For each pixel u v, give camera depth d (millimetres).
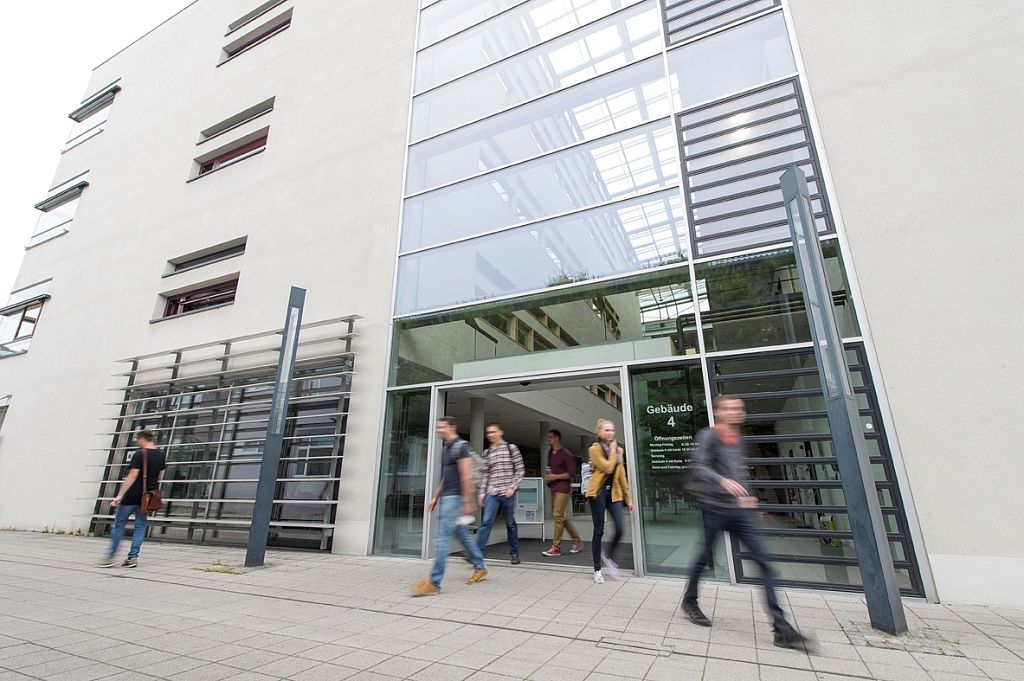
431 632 3766
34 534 10992
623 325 6625
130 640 3609
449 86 9758
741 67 6941
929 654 3176
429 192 9156
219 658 3236
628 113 7633
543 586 5277
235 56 14094
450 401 8500
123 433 11141
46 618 4207
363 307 8984
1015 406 4539
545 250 7664
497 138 8789
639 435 6133
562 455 7887
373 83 10836
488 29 9664
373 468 7898
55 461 12070
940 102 5582
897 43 5992
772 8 6934
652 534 5750
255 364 9930
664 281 6559
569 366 6828
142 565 6891
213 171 12703
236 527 8969
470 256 8305
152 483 7148
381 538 7605
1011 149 5137
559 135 8164
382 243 9242
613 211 7277
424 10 10844
